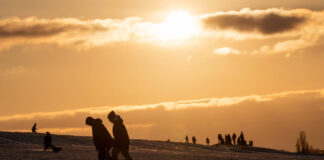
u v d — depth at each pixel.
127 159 26.11
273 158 44.19
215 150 76.38
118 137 25.88
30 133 77.31
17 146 55.59
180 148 71.12
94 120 27.00
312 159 48.03
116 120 25.97
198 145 81.00
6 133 74.50
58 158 34.25
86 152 43.19
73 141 72.69
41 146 56.97
